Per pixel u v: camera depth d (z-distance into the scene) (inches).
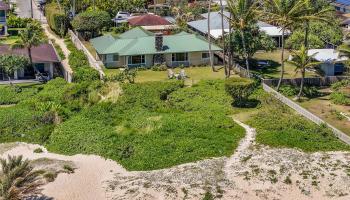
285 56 3801.7
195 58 3629.4
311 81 3166.8
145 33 3816.4
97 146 2404.0
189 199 1955.0
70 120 2699.3
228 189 2016.5
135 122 2623.0
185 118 2652.6
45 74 3467.0
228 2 3225.9
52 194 2014.0
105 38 3754.9
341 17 4362.7
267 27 4074.8
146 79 3287.4
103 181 2114.9
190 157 2261.3
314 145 2341.3
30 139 2544.3
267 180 2071.9
